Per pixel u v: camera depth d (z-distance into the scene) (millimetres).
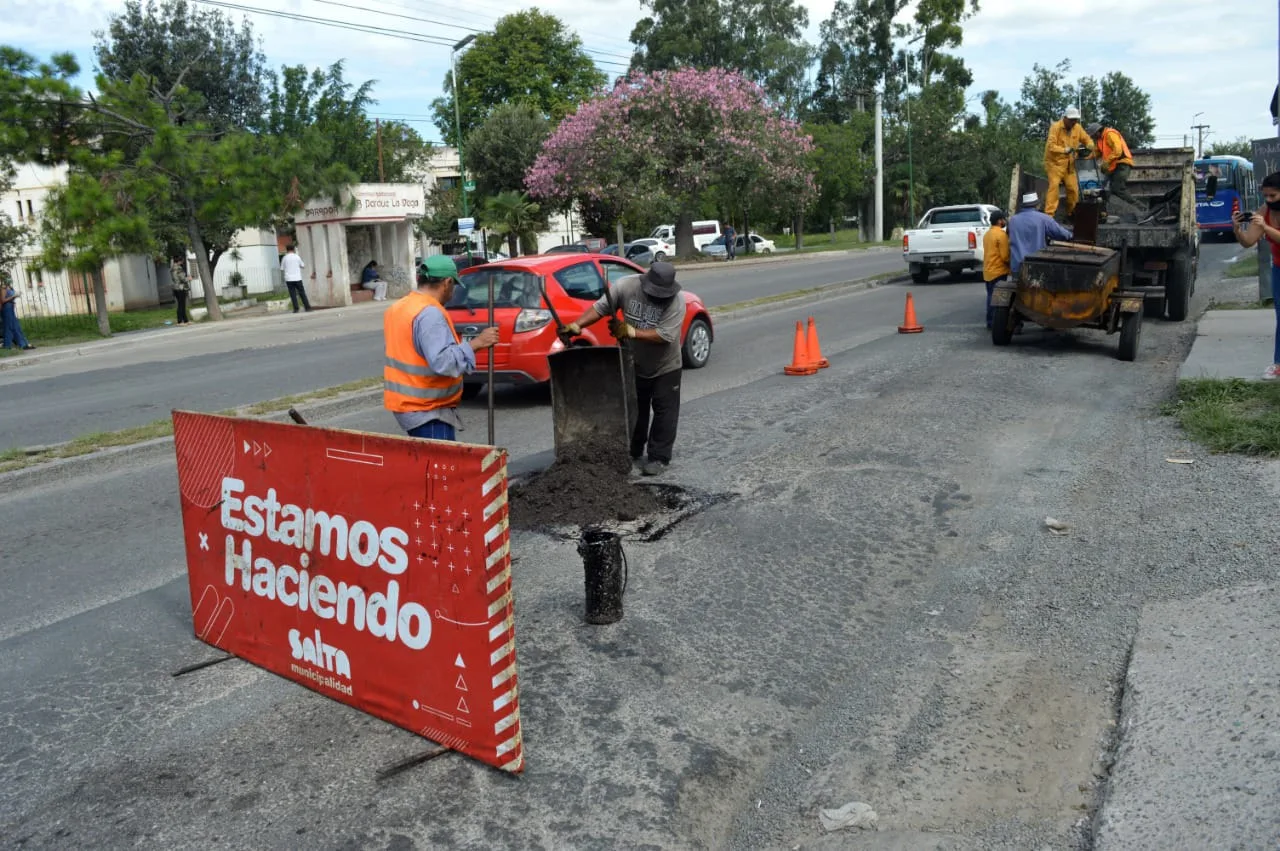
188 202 25297
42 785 3592
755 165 39688
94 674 4484
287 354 16859
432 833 3232
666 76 39656
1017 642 4480
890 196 63656
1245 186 30500
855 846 3158
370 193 29219
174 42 43188
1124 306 10898
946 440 7820
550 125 49469
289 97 47031
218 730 3934
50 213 22234
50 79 21859
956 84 69938
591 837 3199
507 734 3490
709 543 5844
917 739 3758
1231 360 9648
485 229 40500
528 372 10055
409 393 5109
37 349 20406
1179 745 3371
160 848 3203
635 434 7355
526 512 6449
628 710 3984
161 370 15695
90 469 8438
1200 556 5074
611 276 11125
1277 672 3680
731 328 16234
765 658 4418
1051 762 3570
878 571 5359
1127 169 14195
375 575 3844
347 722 3951
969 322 15000
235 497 4434
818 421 8719
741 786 3508
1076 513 6051
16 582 5746
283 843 3207
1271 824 2854
